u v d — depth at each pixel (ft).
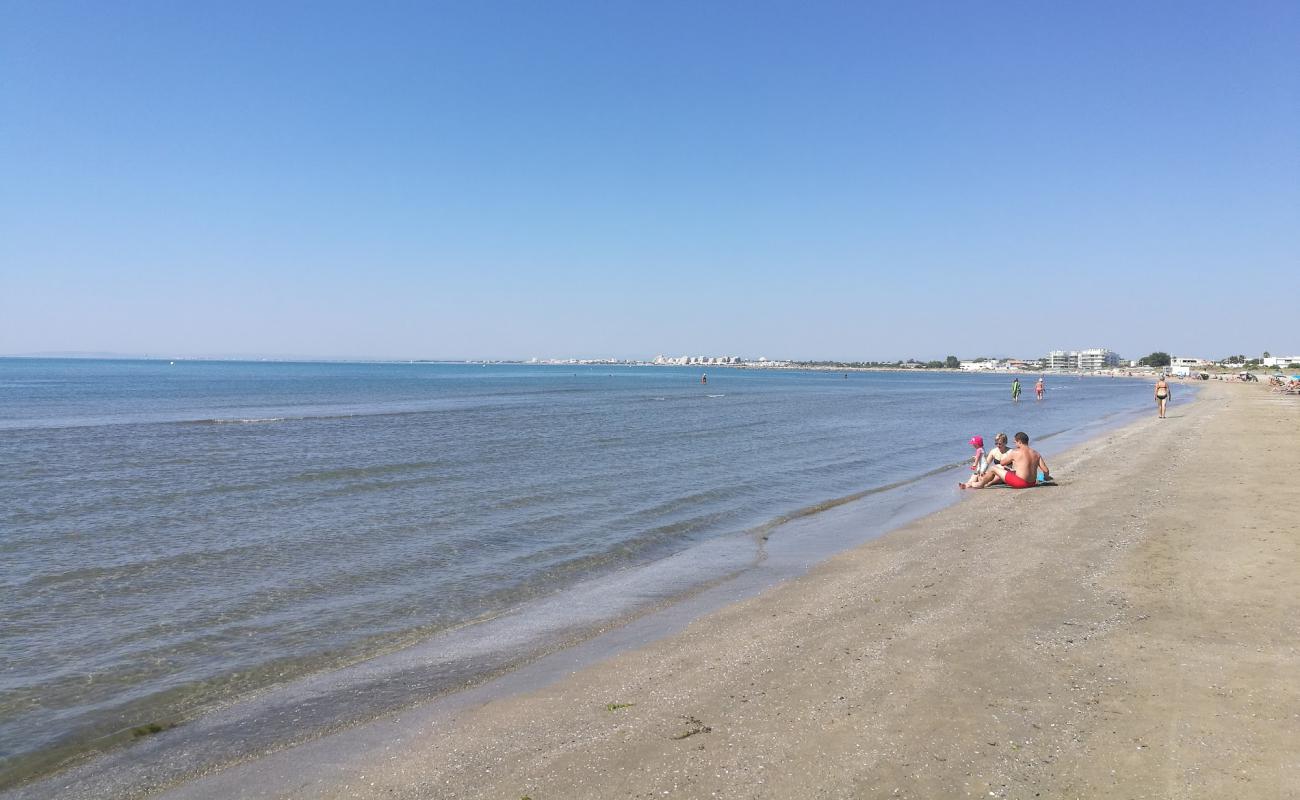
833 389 380.17
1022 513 48.01
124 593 35.32
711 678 22.82
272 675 25.57
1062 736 17.37
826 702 20.12
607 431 127.95
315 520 52.29
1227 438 88.28
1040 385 252.42
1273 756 15.90
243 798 17.46
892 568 35.81
